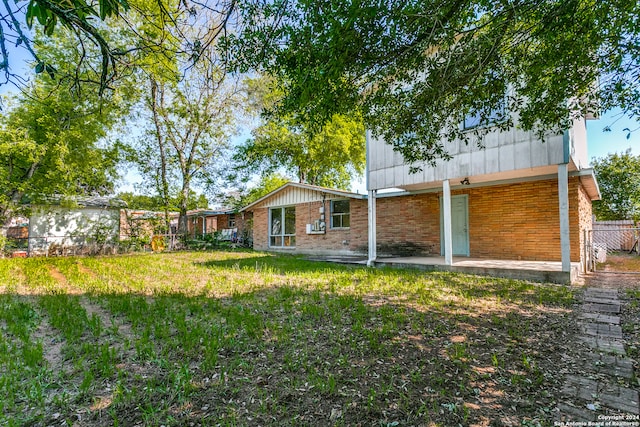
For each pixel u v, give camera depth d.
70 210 16.44
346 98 3.53
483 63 3.56
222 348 3.15
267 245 16.56
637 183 16.69
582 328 3.76
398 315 4.15
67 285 6.64
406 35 3.01
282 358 2.97
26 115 13.34
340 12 2.55
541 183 8.66
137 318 4.02
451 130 4.89
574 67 3.67
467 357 2.96
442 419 2.07
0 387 2.38
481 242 9.74
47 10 1.73
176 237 18.39
